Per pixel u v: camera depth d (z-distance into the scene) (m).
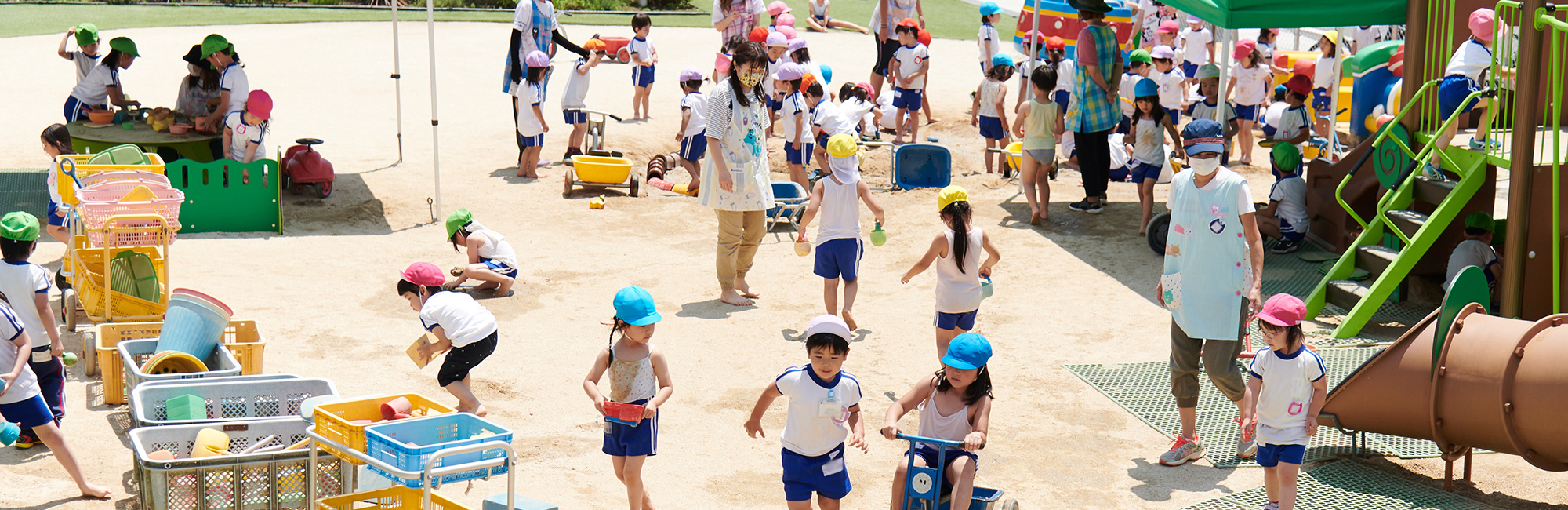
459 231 13.06
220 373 8.58
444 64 28.97
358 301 12.64
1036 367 11.01
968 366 6.65
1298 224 14.88
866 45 34.56
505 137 21.47
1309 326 12.31
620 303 7.18
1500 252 13.04
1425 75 13.53
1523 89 10.83
